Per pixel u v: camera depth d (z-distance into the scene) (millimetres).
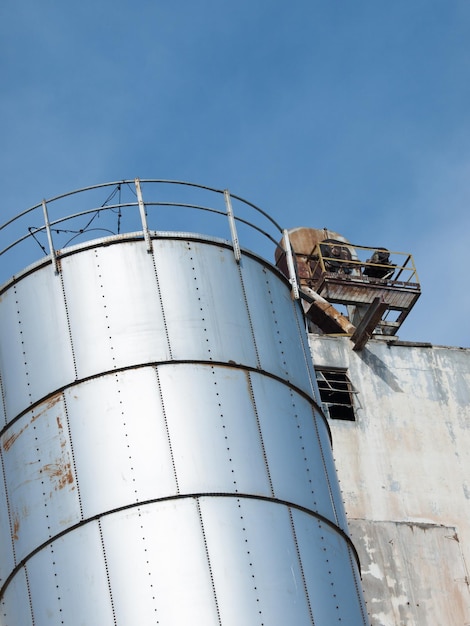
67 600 24594
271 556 24734
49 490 25625
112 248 27281
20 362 27016
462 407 39406
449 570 36094
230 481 25141
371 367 39594
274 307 28234
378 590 35344
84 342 26438
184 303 26812
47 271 27453
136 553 24375
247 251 28375
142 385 25828
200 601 23891
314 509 25984
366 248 44906
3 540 26375
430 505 37188
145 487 24859
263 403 26469
